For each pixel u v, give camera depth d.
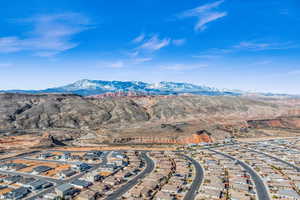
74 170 125.12
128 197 93.69
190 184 106.06
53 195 95.94
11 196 94.31
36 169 127.94
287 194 93.81
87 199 91.75
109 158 154.50
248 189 99.81
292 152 165.88
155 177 114.00
